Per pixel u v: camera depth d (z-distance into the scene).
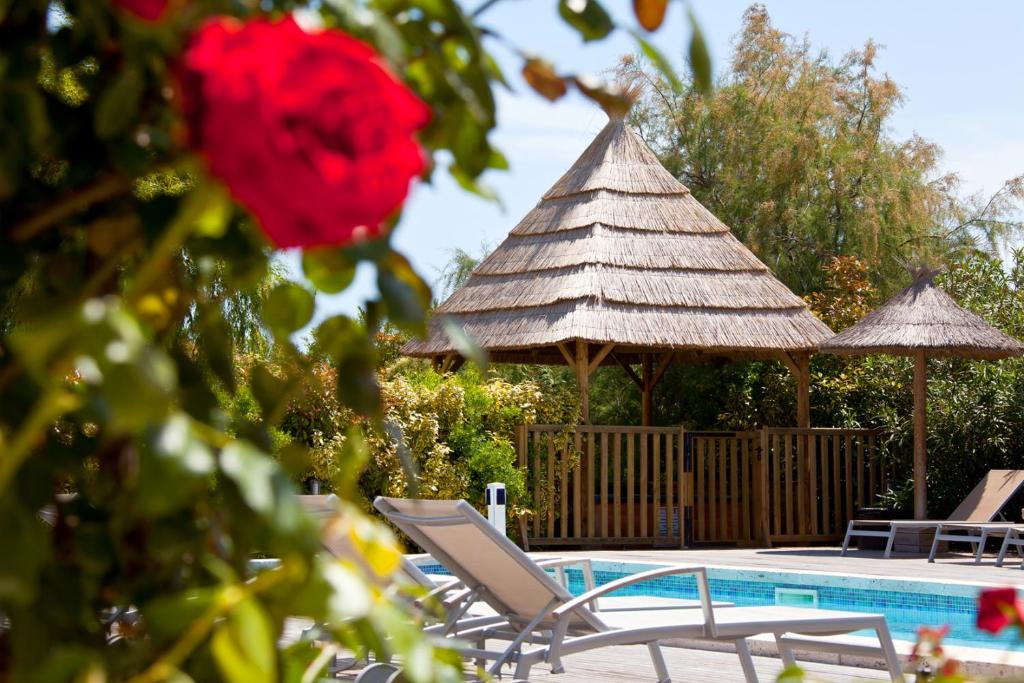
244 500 0.81
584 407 14.42
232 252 0.95
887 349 14.28
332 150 0.71
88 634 0.91
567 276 14.93
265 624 0.71
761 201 23.73
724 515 15.20
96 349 0.64
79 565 0.94
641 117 24.67
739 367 19.23
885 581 10.09
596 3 1.02
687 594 11.84
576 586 12.02
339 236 0.72
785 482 15.59
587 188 16.06
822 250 23.64
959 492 15.91
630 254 15.23
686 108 24.31
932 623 9.62
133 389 0.63
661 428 14.83
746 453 15.45
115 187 0.91
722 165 24.23
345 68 0.70
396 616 0.80
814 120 24.20
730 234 16.14
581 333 14.09
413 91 0.95
